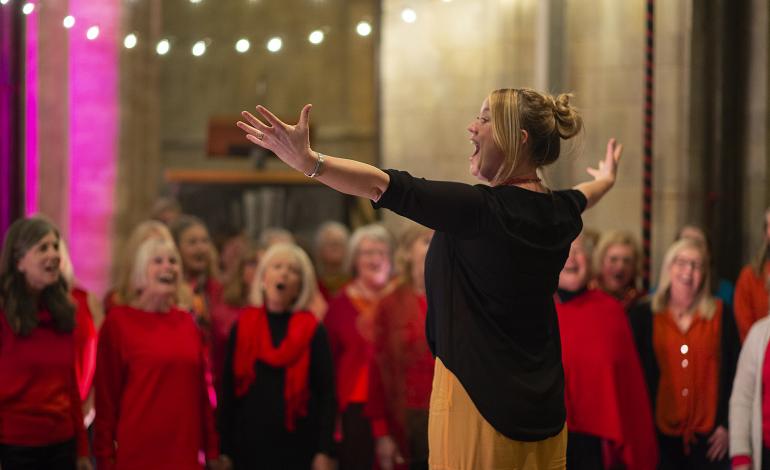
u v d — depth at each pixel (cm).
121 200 1152
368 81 1634
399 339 609
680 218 955
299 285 647
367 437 680
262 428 620
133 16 1166
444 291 327
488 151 335
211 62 1712
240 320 642
